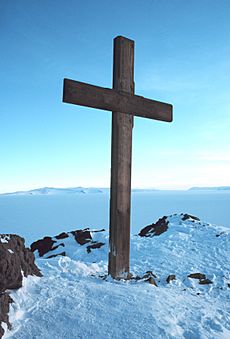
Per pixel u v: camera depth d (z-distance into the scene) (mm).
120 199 3887
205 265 5516
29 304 2740
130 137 4012
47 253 7531
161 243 7281
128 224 3955
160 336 2387
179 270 5109
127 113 3977
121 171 3904
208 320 2848
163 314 2779
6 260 2748
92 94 3635
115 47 4078
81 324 2471
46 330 2355
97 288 3271
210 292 3949
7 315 2424
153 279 4020
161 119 4383
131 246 7090
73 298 2924
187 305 3193
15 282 2879
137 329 2459
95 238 7992
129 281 3773
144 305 2918
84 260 6797
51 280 3416
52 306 2729
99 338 2307
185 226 8828
